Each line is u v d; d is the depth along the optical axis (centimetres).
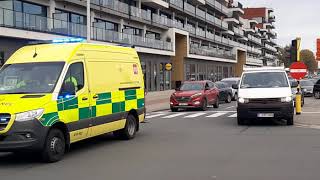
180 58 6719
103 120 1227
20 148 959
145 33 5597
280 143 1238
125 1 5209
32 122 966
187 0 7525
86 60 1177
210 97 2780
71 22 3772
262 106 1678
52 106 1015
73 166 966
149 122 1981
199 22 8188
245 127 1678
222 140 1324
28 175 882
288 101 1680
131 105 1401
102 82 1234
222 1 10206
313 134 1435
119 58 1356
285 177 815
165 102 3725
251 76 1819
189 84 2786
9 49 3084
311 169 883
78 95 1114
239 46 10406
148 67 5447
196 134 1492
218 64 8781
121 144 1285
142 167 933
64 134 1069
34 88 1055
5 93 1051
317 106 2728
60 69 1084
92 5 4203
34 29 3222
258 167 909
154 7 5994
